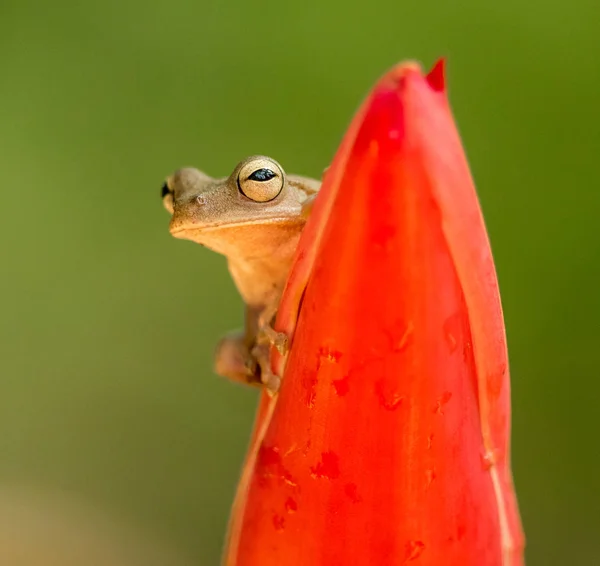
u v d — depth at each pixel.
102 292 0.74
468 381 0.34
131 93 0.72
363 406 0.34
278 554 0.34
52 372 0.74
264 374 0.34
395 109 0.33
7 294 0.74
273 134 0.70
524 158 0.64
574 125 0.63
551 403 0.64
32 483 0.72
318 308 0.33
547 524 0.63
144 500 0.72
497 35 0.64
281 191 0.36
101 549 0.69
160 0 0.71
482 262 0.33
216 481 0.72
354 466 0.34
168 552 0.70
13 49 0.72
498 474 0.34
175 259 0.74
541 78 0.63
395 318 0.33
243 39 0.70
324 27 0.68
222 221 0.36
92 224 0.74
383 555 0.34
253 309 0.37
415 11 0.66
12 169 0.73
